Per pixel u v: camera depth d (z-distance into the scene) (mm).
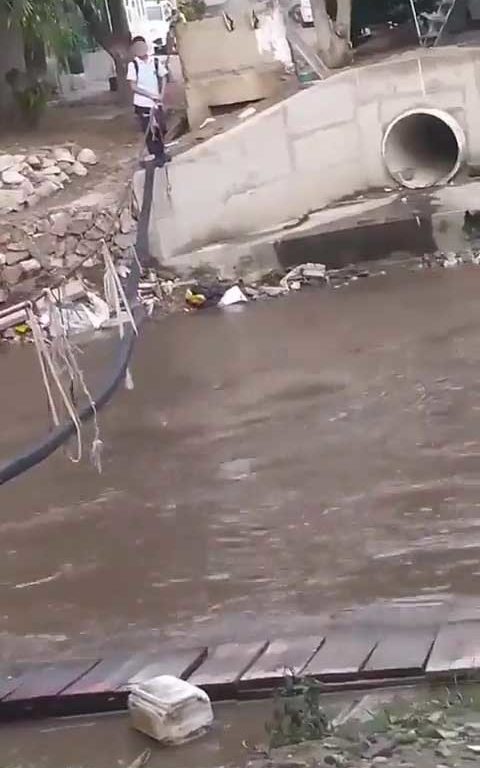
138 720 4660
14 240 14828
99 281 14711
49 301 7434
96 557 7301
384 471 8070
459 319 11867
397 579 6363
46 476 8906
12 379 11992
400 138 16641
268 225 16000
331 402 9789
